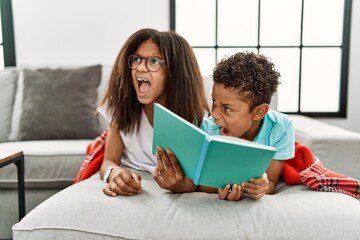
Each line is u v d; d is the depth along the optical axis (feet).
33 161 5.22
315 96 8.06
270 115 3.54
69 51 7.73
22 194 4.25
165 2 7.66
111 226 2.62
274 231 2.57
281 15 7.85
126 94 3.79
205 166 2.53
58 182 5.29
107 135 4.11
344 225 2.60
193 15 7.86
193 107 3.83
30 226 2.68
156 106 2.79
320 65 7.98
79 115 6.14
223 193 2.85
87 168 4.04
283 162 3.51
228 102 2.97
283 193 3.20
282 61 7.98
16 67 7.28
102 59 7.77
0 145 5.65
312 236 2.55
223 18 7.87
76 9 7.62
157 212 2.71
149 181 3.52
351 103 7.87
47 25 7.65
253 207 2.76
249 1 7.81
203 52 7.97
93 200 2.86
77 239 2.60
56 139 6.13
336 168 4.75
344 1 7.64
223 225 2.60
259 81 2.98
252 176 2.74
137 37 3.67
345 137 4.75
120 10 7.64
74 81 6.26
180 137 2.61
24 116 6.09
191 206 2.77
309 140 4.78
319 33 7.89
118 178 3.04
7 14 7.60
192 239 2.54
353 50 7.72
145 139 4.01
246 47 7.93
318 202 2.85
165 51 3.62
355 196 3.20
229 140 2.46
